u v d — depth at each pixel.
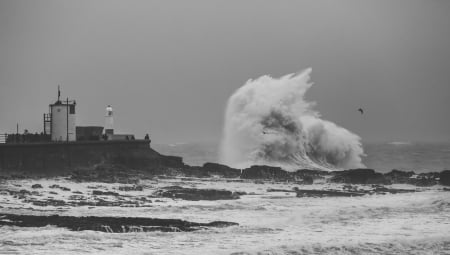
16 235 139.12
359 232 155.25
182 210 184.38
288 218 173.00
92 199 196.62
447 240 147.50
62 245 132.88
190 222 160.50
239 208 190.50
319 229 158.25
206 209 187.50
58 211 173.25
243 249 134.88
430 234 153.50
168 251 131.62
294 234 151.62
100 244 134.75
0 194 194.25
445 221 168.75
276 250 135.50
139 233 145.25
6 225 148.00
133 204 191.00
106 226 148.88
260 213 182.25
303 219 171.25
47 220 153.88
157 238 141.88
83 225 148.88
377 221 169.00
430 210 184.75
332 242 143.75
